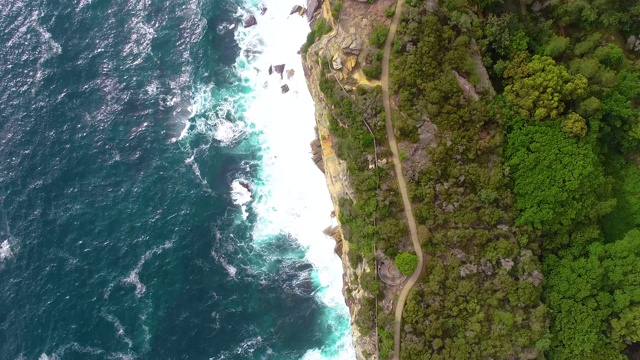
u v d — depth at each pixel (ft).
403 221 267.18
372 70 271.69
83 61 362.74
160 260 316.19
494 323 254.88
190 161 341.41
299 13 358.64
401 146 268.21
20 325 300.20
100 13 374.63
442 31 262.67
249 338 305.12
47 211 324.60
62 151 339.57
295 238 327.26
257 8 369.91
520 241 259.39
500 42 268.41
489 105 263.49
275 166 339.77
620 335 258.57
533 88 259.39
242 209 332.60
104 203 327.67
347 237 292.40
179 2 377.30
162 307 306.55
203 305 309.22
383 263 268.82
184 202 330.54
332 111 295.48
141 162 339.16
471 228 260.21
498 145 262.06
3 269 312.71
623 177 280.92
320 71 299.58
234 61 362.53
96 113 350.02
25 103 350.84
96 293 307.37
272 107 350.02
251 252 324.39
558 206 256.93
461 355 251.19
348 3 286.66
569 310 258.16
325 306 315.17
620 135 277.44
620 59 271.90
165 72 361.92
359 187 274.36
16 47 364.58
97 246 318.04
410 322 260.21
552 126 259.19
